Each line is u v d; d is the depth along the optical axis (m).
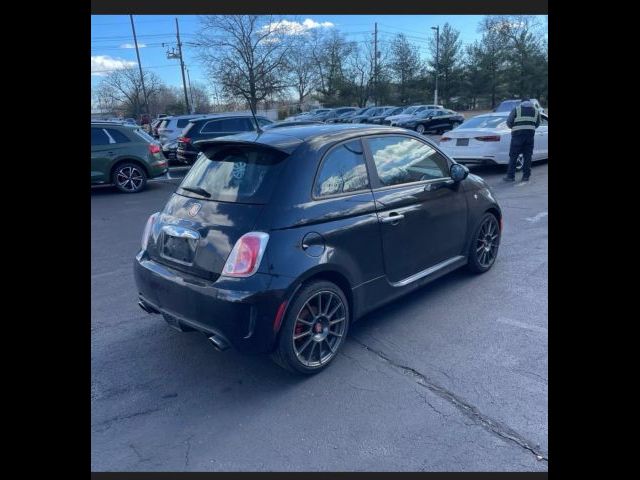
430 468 2.38
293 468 2.41
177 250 3.19
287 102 44.12
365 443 2.56
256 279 2.81
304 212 3.03
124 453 2.53
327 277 3.21
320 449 2.53
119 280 5.19
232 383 3.16
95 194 10.76
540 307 4.07
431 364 3.29
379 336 3.71
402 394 2.97
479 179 4.83
